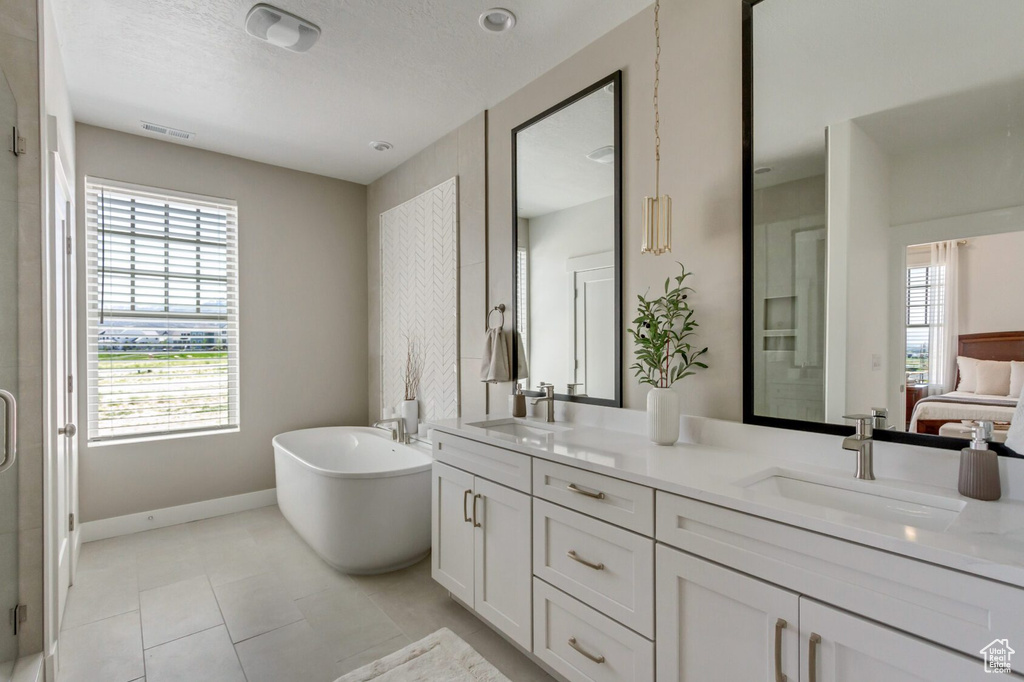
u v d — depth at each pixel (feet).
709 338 5.90
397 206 12.39
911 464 4.24
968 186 3.99
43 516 5.64
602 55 7.18
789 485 4.67
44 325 5.69
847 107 4.70
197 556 9.19
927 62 4.22
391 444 11.40
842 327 4.72
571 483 5.24
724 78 5.74
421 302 11.44
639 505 4.53
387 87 8.57
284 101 9.05
